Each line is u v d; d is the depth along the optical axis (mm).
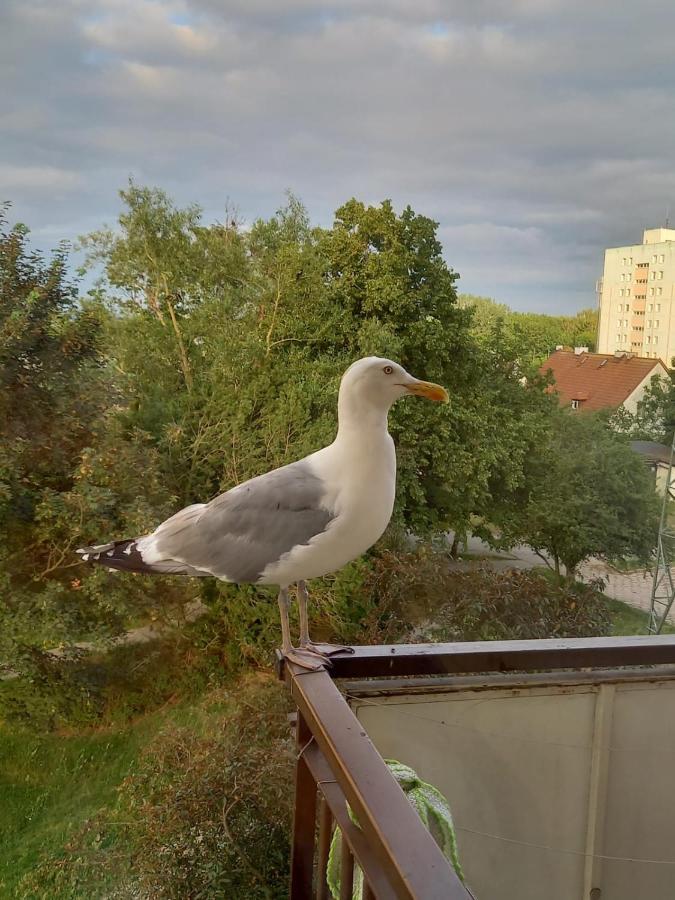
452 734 1710
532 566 5844
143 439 7391
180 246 9297
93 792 4680
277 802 3867
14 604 6246
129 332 8758
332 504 1782
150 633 6477
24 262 6895
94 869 3838
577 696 1733
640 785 1772
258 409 7828
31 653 6117
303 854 1673
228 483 7391
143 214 9156
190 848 3777
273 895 3689
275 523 1816
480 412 7844
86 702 5805
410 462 7414
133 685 6000
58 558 6598
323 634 6293
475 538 7223
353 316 8617
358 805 1059
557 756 1736
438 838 1438
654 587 4340
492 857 1749
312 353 8539
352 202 8703
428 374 8320
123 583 6320
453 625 4680
